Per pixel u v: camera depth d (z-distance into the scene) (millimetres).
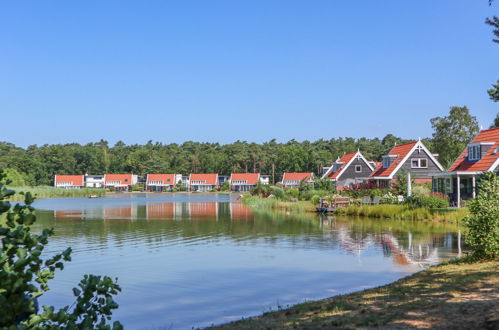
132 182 152500
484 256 13414
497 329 6488
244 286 12414
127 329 9180
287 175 128375
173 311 10273
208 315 9922
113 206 54625
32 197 5473
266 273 13977
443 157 69438
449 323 7074
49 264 5840
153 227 27812
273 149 161500
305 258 16453
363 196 46125
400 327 7113
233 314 9930
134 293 11820
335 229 25719
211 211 43906
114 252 18062
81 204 60594
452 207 34281
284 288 12109
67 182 147750
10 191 5223
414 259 15820
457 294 9094
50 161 152875
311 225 28250
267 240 21375
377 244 19562
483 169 34219
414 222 29375
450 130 68750
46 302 11125
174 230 26062
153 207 52344
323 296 11188
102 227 27844
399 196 39438
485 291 9102
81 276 13805
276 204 49312
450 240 20469
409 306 8453
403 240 20641
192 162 159500
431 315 7652
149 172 156125
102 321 5633
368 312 8336
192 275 13812
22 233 5258
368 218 33156
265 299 11094
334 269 14406
